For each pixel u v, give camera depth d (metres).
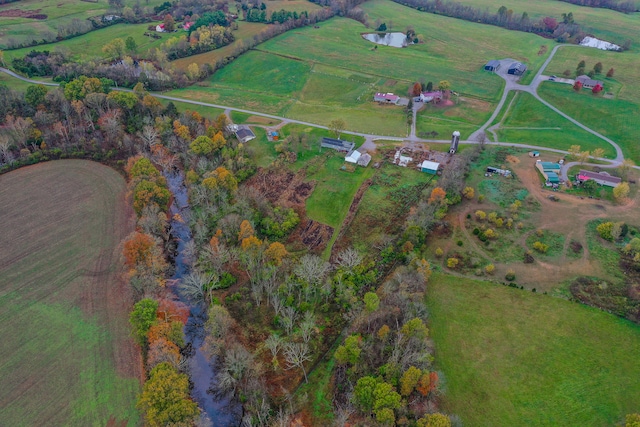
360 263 123.94
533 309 109.06
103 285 114.50
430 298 112.19
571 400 89.88
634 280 115.50
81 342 100.44
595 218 137.50
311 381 95.19
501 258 124.38
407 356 89.56
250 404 89.00
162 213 127.19
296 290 114.62
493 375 94.56
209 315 101.88
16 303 109.31
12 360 96.44
